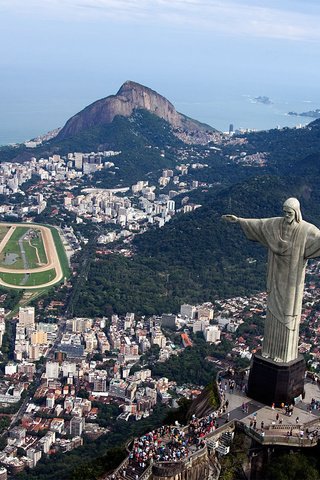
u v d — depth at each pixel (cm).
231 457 8212
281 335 8838
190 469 7831
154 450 8038
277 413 8694
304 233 8575
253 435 8250
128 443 9406
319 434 8269
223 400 8944
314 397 9269
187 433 8431
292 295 8731
